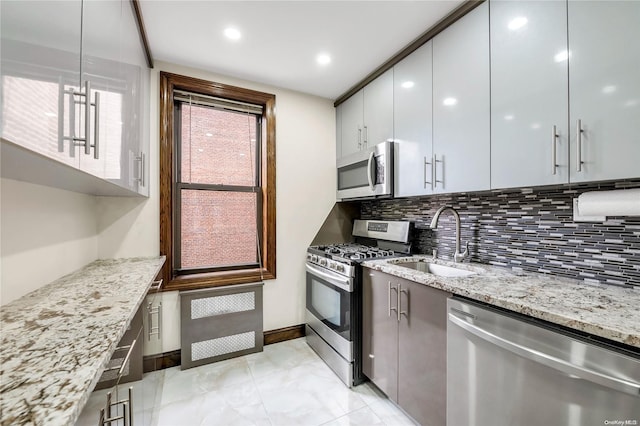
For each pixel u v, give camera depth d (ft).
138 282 4.22
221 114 8.16
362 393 6.11
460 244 6.39
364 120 7.98
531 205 5.21
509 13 4.38
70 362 1.87
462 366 4.00
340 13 5.28
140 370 3.66
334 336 6.88
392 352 5.46
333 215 9.43
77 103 2.46
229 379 6.63
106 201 6.48
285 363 7.35
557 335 3.00
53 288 3.88
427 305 4.68
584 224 4.48
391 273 5.43
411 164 6.33
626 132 3.20
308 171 9.02
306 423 5.22
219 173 8.12
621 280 4.08
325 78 7.90
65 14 2.27
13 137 1.61
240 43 6.25
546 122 3.93
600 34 3.41
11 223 3.31
